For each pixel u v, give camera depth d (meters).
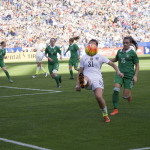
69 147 11.45
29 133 13.56
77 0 101.06
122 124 14.76
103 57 14.80
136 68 17.19
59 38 92.06
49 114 17.48
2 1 93.56
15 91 27.47
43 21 94.31
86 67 14.92
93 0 102.50
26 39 89.25
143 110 17.86
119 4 103.94
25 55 83.75
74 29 95.38
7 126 14.95
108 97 22.72
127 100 21.05
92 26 97.62
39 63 39.97
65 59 83.12
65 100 22.03
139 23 102.31
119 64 17.59
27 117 16.88
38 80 36.19
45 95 24.67
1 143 12.09
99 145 11.62
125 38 17.31
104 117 15.31
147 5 104.88
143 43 96.12
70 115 17.08
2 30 88.81
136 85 28.45
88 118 16.23
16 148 11.40
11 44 86.81
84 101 21.38
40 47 39.78
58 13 97.25
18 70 51.72
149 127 14.12
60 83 32.34
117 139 12.36
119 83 17.06
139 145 11.49
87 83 14.49
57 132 13.62
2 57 34.12
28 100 22.53
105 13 101.56
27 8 95.12
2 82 35.00
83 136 12.90
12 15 92.75
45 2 98.00
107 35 97.12
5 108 19.70
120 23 101.00
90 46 14.72
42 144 11.87
